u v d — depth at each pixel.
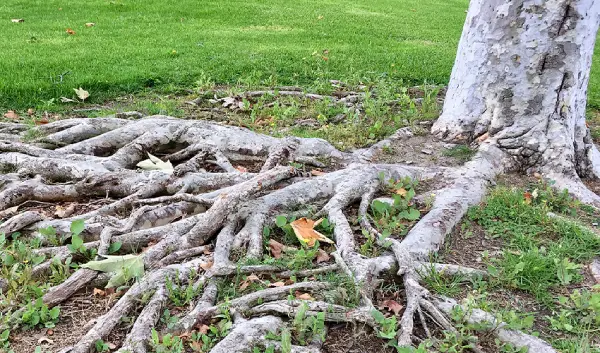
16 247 3.51
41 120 5.76
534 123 5.07
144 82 7.39
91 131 5.21
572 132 5.14
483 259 3.64
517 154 5.09
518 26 5.00
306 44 10.05
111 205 3.95
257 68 8.25
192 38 9.95
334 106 6.62
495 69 5.18
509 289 3.36
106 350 2.75
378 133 5.71
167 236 3.56
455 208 4.08
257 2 14.18
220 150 4.90
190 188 4.23
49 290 3.11
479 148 5.21
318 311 2.90
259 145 5.02
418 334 2.93
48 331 2.90
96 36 9.64
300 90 7.34
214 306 2.96
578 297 3.14
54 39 9.23
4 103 6.32
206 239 3.63
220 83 7.63
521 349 2.78
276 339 2.72
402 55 9.62
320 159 4.93
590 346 2.90
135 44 9.25
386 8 15.26
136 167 4.79
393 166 4.59
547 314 3.17
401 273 3.28
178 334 2.83
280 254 3.53
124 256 3.32
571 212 4.38
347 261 3.36
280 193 4.00
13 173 4.38
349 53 9.55
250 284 3.20
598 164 5.30
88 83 7.02
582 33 4.93
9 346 2.77
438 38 11.66
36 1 12.34
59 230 3.64
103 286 3.25
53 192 4.15
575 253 3.73
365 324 2.91
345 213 4.07
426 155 5.24
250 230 3.65
